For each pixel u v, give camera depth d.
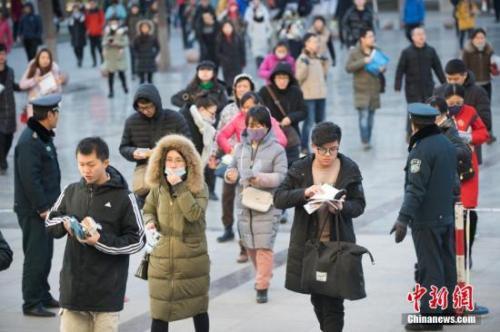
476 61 43.38
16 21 91.75
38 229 23.72
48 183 23.44
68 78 68.62
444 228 21.59
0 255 17.55
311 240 19.62
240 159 24.70
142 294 25.52
